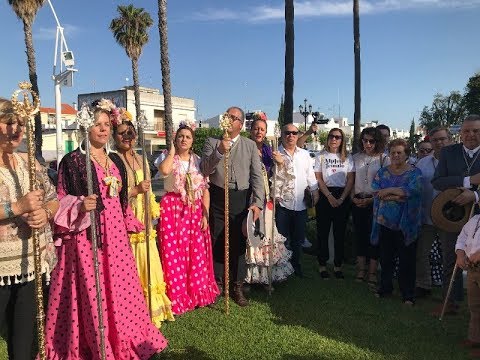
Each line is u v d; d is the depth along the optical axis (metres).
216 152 4.75
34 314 2.88
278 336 4.24
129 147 4.57
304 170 6.12
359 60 18.03
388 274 5.44
